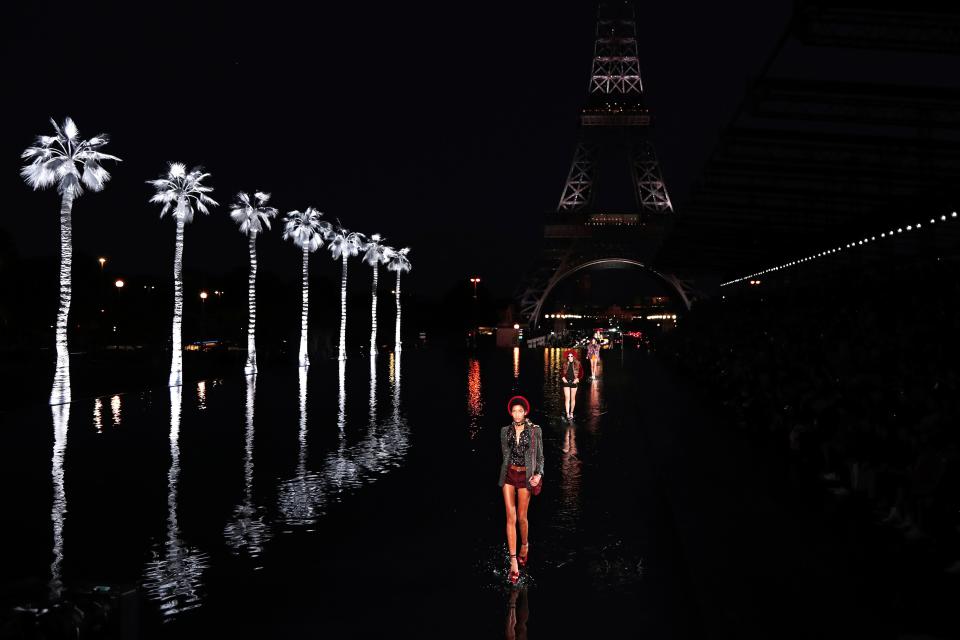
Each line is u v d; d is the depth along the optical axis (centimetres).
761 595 692
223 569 895
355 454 1692
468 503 1228
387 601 791
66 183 2958
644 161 12106
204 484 1370
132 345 9769
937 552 818
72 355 6769
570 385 2252
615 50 12244
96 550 966
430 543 1002
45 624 556
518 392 3306
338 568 899
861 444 1093
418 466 1548
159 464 1569
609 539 1024
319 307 11362
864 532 909
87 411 2580
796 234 3631
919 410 1124
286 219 5781
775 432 1631
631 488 1348
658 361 5847
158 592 818
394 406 2723
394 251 8250
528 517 1141
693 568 771
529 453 894
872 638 593
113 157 3144
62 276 2969
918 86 1528
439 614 756
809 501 1066
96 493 1296
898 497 937
